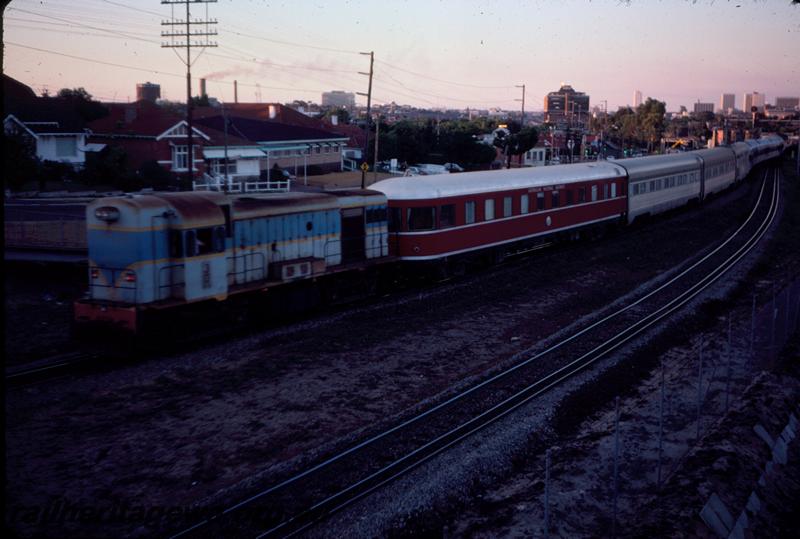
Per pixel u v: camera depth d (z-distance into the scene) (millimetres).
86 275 22984
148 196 15742
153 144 48594
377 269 22625
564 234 32312
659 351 17781
